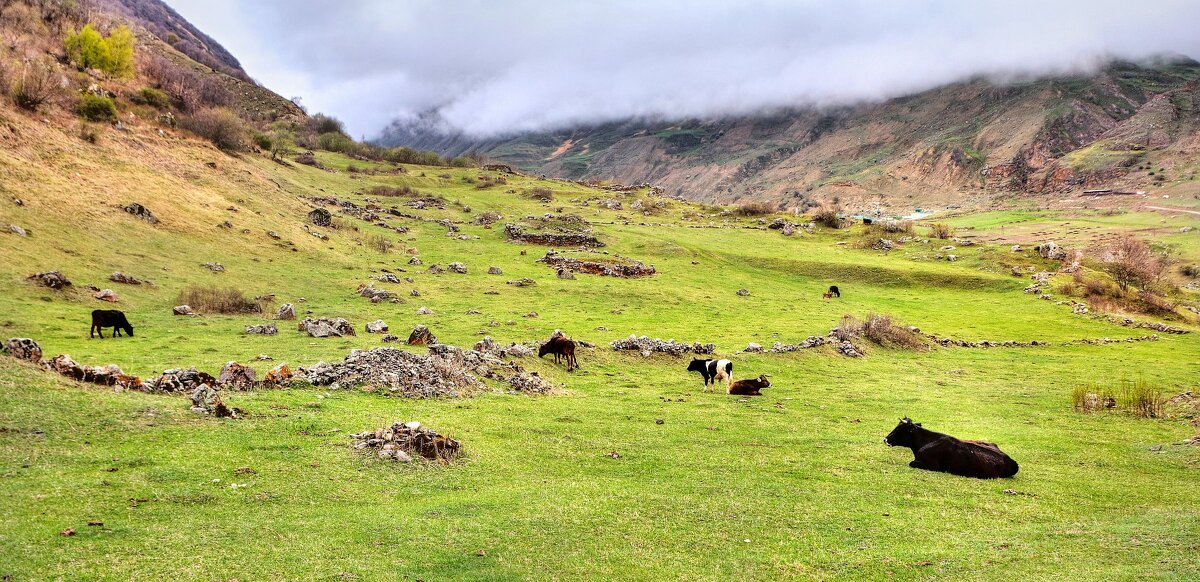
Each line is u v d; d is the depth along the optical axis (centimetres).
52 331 3844
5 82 8688
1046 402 3569
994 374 4741
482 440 2138
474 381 2992
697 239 12475
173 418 1941
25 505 1317
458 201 14750
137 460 1622
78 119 9219
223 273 6356
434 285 7456
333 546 1269
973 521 1534
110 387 2116
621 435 2348
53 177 6950
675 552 1324
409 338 4144
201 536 1268
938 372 4706
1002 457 1944
